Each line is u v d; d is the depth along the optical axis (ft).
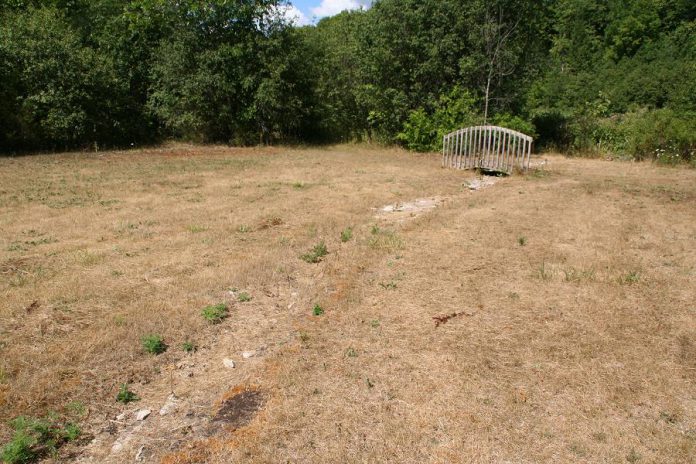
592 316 13.96
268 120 60.95
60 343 12.51
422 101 56.44
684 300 14.98
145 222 23.62
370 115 59.72
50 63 49.29
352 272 17.39
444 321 13.73
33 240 20.67
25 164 41.63
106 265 17.84
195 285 16.10
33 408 10.19
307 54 61.87
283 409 10.11
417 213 25.98
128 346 12.50
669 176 38.04
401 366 11.59
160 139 62.28
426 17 53.88
